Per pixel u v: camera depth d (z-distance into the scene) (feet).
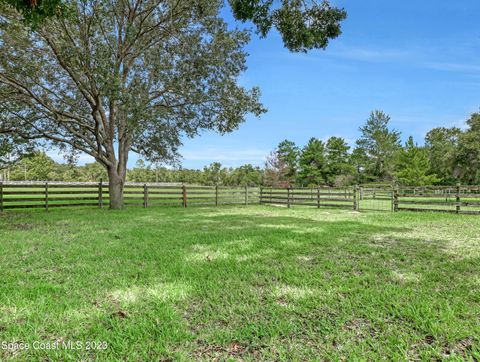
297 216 34.35
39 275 11.94
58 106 39.78
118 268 12.85
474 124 105.60
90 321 7.98
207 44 37.32
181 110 43.32
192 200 53.72
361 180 163.02
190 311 8.67
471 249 16.51
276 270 12.46
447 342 6.91
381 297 9.51
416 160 120.98
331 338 7.11
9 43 31.81
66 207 46.03
